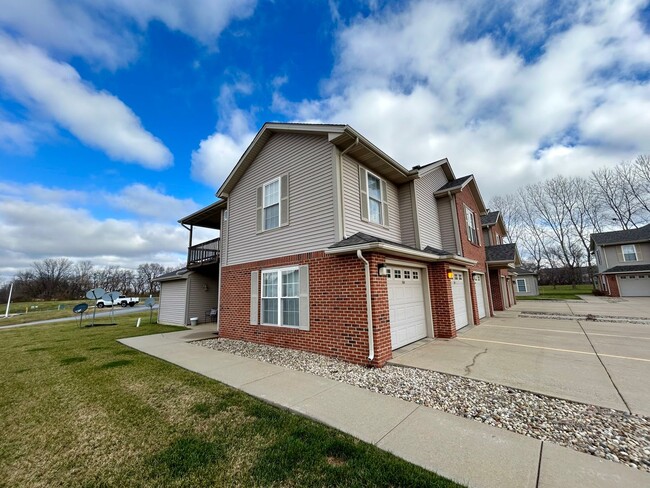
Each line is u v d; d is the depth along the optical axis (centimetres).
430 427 329
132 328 1380
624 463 254
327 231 710
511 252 1511
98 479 250
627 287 2520
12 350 871
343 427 332
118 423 358
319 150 766
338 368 574
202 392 459
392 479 238
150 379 534
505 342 770
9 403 432
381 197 866
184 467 263
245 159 978
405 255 727
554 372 507
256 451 287
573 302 2125
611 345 701
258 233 916
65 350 845
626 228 3088
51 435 331
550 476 236
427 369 547
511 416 353
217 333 1139
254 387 475
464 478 236
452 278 916
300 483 238
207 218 1439
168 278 1573
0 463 278
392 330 700
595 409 363
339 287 657
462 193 1217
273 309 828
